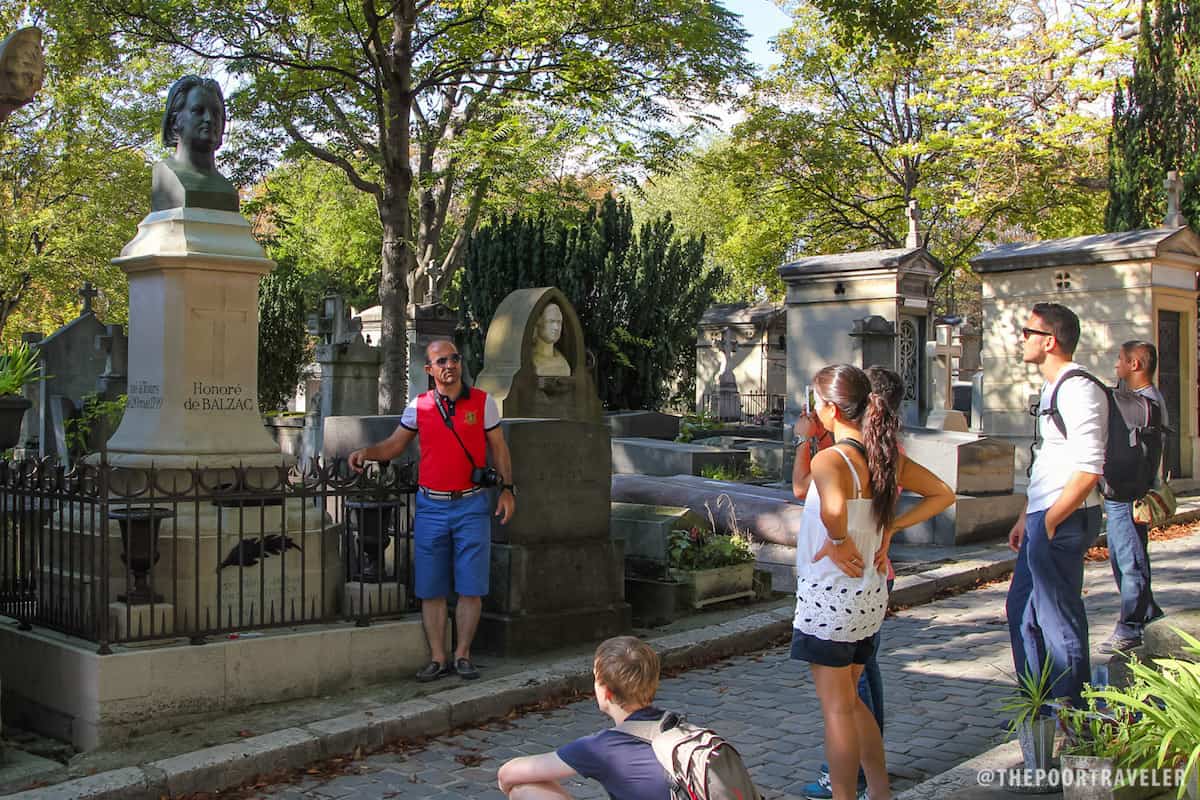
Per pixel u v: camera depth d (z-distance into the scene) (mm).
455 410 6461
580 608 7480
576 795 4895
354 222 38281
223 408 6895
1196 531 12992
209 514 6535
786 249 39031
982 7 31438
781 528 11102
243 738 5316
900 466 4422
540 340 11977
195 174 7047
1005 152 31016
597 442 7688
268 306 27938
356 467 6555
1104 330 16672
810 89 35125
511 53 20219
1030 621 5262
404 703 5887
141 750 5207
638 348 24469
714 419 26969
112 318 37500
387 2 19281
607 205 25203
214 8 17641
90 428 15875
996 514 12117
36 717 5758
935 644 7785
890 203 37719
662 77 21828
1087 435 4984
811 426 4730
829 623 4137
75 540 6621
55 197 34688
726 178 37031
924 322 17734
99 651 5406
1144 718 3725
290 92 19141
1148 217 19625
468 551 6461
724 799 2928
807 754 5383
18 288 34562
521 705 6238
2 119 5211
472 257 23688
